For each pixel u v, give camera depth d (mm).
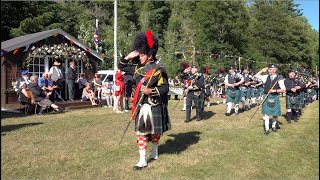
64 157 4984
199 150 5469
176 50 34625
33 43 12305
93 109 11344
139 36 4766
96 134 6598
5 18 23578
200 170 4520
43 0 26234
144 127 4578
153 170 4496
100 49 26016
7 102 11461
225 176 4324
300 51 45219
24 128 7180
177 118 9188
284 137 6684
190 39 36469
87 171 4418
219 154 5258
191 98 8508
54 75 11648
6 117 9062
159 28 41625
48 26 26422
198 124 8055
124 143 5848
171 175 4320
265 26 43219
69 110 10938
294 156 5281
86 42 25688
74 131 6895
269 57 42375
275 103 7023
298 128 7918
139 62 4930
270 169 4648
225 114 10047
